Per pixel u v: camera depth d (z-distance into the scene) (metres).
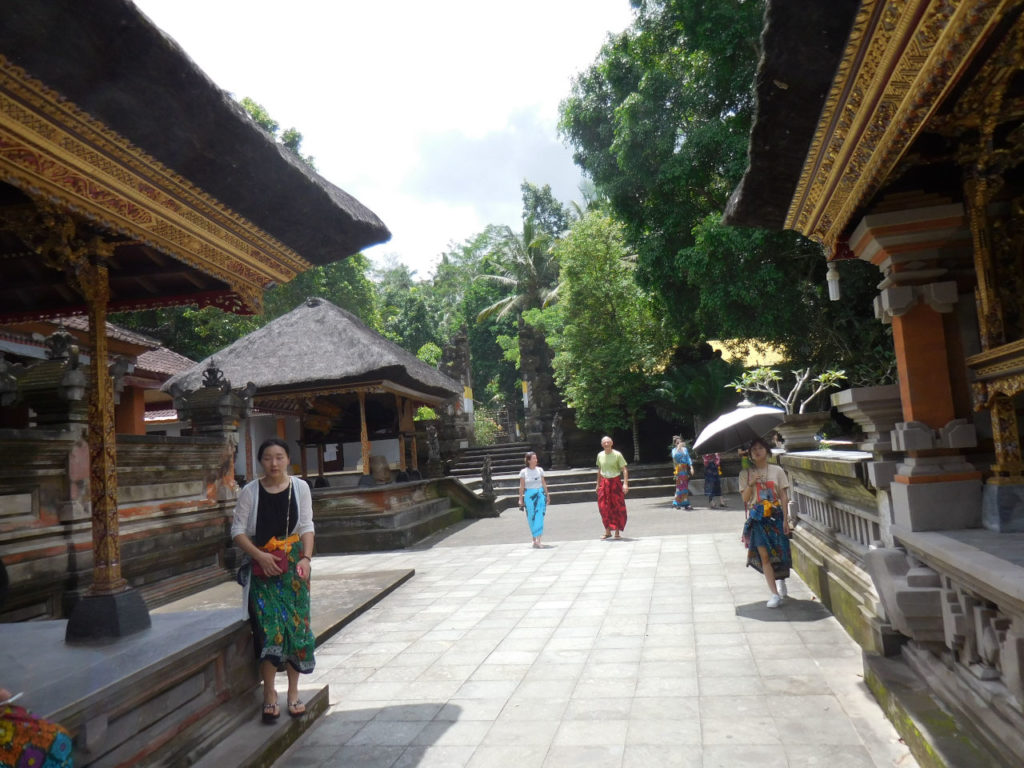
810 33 2.80
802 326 16.39
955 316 3.96
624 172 18.14
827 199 3.89
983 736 2.86
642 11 17.52
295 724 4.10
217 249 4.46
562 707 4.32
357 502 12.76
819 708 3.98
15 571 5.42
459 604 7.59
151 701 3.33
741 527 12.47
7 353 10.65
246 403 9.28
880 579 3.83
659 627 6.02
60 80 2.87
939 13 2.15
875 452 4.27
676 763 3.44
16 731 2.28
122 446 6.83
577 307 24.88
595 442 28.58
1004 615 2.77
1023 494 3.46
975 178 3.50
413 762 3.69
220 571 8.48
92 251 3.94
